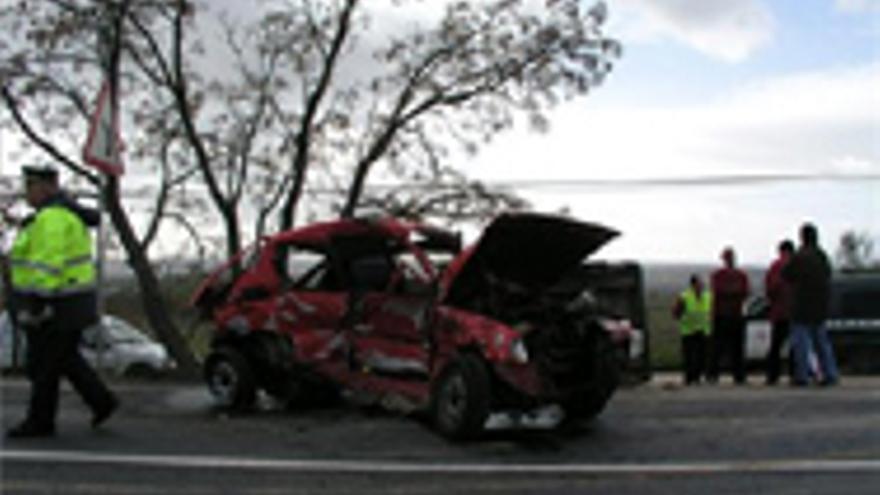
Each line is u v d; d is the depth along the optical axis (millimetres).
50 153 16391
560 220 7973
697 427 8477
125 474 6539
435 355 8492
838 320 17984
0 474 6488
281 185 17844
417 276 9008
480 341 7941
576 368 8359
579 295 8641
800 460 7008
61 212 7629
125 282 17203
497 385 8078
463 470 6770
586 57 17312
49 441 7676
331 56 17109
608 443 7828
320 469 6785
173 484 6277
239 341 10086
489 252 8227
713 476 6531
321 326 9539
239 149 17641
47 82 16172
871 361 17766
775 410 9320
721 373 19234
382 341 9125
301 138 17312
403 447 7680
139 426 8523
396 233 9258
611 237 8266
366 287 9344
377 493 6070
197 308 10805
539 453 7434
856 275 18172
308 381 9562
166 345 16156
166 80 16609
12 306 7820
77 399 10320
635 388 12336
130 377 14062
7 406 9586
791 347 12359
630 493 6066
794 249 13148
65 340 7746
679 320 15523
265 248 10078
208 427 8562
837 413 9062
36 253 7484
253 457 7188
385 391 8953
